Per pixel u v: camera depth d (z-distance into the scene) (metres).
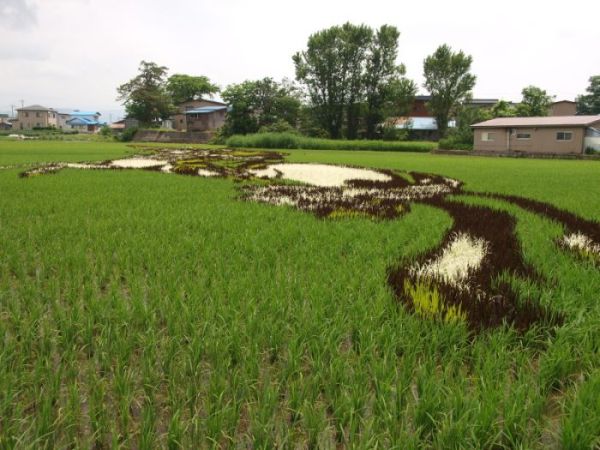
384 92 70.12
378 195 12.68
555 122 41.84
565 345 3.20
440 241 6.59
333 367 2.86
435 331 3.29
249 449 2.38
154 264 5.17
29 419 2.53
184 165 22.88
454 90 66.94
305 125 74.81
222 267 5.04
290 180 17.02
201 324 3.46
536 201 11.08
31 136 92.56
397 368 2.88
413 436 2.25
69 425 2.38
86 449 2.28
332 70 69.94
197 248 5.96
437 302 3.77
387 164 27.64
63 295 4.39
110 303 3.96
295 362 2.91
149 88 85.69
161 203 10.20
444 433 2.26
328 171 21.42
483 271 5.03
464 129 53.38
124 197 10.91
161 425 2.55
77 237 6.54
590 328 3.41
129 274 4.81
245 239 6.47
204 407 2.60
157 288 4.32
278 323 3.47
